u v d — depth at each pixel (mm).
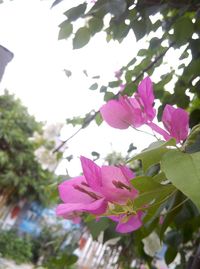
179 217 252
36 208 2762
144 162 159
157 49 403
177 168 130
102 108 205
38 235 2752
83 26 330
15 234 2803
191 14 367
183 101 377
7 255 2652
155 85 410
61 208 165
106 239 314
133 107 200
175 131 186
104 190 164
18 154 2564
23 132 2604
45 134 1098
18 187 2656
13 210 2830
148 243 325
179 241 332
